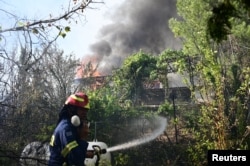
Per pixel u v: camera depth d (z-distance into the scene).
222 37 1.83
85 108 3.56
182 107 11.92
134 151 10.97
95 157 5.45
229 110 8.53
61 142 3.37
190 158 8.75
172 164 9.84
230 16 1.80
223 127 7.61
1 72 5.34
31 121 8.13
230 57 11.27
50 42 4.61
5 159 5.91
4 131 6.71
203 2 10.39
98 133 11.01
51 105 10.66
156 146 10.93
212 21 1.82
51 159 3.44
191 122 10.62
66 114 3.56
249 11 1.75
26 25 4.47
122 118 11.70
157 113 12.16
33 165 5.65
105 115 11.38
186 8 11.20
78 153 3.32
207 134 8.56
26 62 4.80
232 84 9.91
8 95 5.92
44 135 8.34
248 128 7.69
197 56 10.48
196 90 8.63
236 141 7.87
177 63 9.14
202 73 8.22
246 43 10.59
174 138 11.19
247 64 10.54
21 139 7.17
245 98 8.99
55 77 12.66
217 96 7.94
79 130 3.49
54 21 4.48
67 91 14.03
